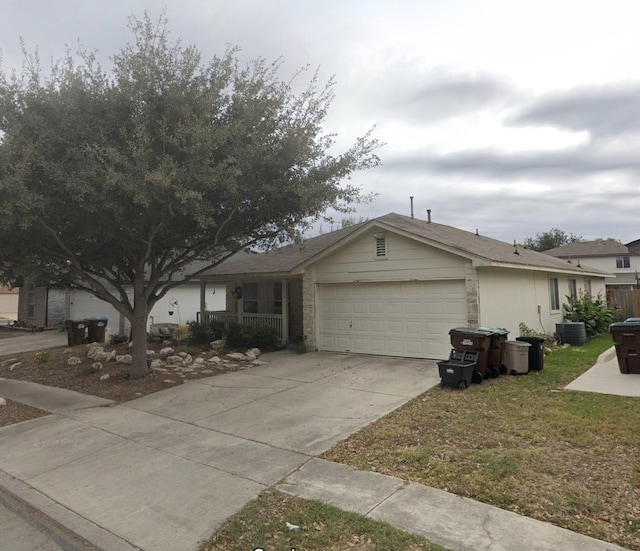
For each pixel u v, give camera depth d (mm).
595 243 46750
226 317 17719
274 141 9086
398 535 3598
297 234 10008
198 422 7152
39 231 8477
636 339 8828
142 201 7336
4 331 25953
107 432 6863
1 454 6203
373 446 5637
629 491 4121
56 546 3863
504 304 12422
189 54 8781
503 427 5996
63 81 8172
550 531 3559
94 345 15117
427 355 11562
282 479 4855
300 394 8578
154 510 4352
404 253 11898
